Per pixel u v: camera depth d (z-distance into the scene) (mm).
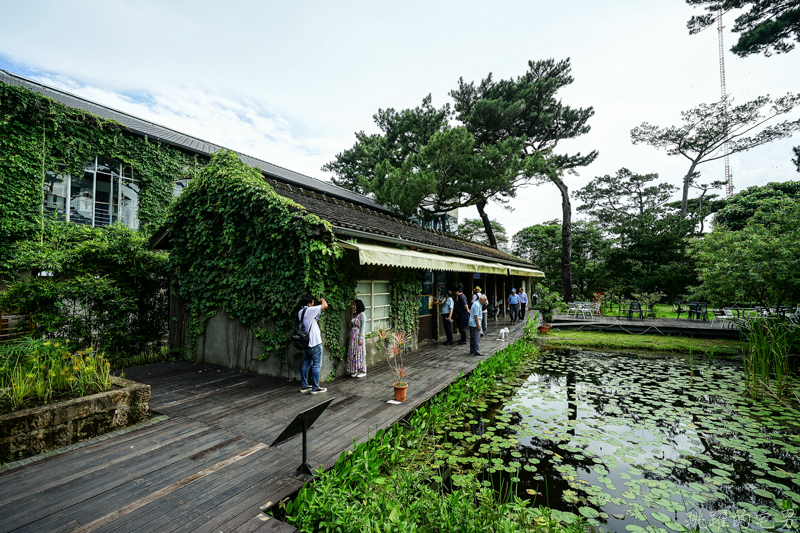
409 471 3730
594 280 29609
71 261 7699
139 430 4430
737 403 6703
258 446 4012
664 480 4000
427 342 11141
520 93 21031
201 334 8172
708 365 10000
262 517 2775
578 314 20312
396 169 17891
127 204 12617
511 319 17375
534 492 3736
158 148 13297
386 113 22625
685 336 14078
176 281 8617
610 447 4863
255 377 6859
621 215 40781
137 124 14062
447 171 18516
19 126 9867
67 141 10922
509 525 2877
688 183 34281
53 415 3861
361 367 7039
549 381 8344
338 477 3338
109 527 2615
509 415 5973
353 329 7047
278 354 6902
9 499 2938
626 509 3469
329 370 6781
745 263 10258
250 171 8141
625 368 9648
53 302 7219
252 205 7070
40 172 10258
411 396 5887
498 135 22562
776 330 7875
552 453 4633
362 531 2574
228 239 7516
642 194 43531
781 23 16969
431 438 4957
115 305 7988
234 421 4738
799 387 7422
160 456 3754
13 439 3559
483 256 14484
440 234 16500
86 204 11523
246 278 7309
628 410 6328
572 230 37000
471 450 4707
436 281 11797
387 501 3062
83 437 4105
